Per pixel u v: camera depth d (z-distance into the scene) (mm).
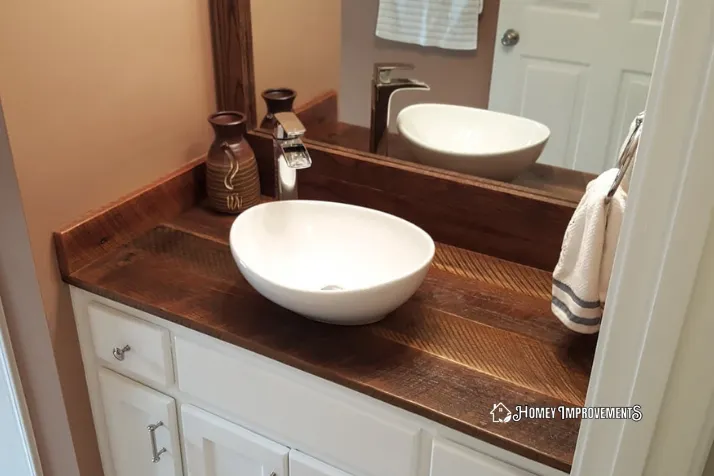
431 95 1449
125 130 1402
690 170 686
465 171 1445
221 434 1332
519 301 1296
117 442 1530
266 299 1290
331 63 1524
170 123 1509
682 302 737
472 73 1399
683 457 821
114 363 1421
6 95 1154
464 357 1151
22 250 1289
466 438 1059
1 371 1463
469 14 1366
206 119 1608
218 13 1520
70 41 1237
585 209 1096
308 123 1595
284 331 1207
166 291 1308
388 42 1460
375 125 1525
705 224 697
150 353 1340
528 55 1341
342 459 1206
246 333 1198
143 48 1389
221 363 1258
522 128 1388
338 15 1480
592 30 1258
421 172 1460
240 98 1594
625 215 750
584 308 1101
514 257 1428
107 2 1285
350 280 1396
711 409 784
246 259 1262
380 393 1081
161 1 1400
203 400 1333
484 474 1063
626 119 1285
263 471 1320
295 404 1206
